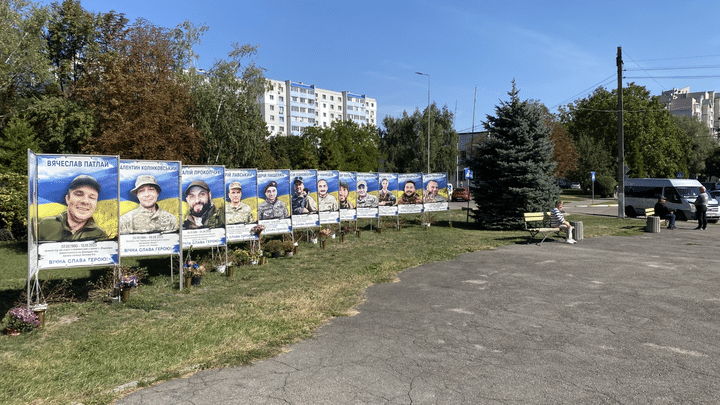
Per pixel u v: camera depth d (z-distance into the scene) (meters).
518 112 21.45
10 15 29.20
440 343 6.43
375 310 8.19
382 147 55.41
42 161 8.41
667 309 7.84
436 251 14.83
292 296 9.27
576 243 16.34
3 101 32.12
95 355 6.11
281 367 5.64
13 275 11.65
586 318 7.45
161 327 7.30
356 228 19.86
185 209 11.27
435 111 53.47
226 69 30.27
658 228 19.62
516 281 10.30
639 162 55.28
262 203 14.62
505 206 21.25
